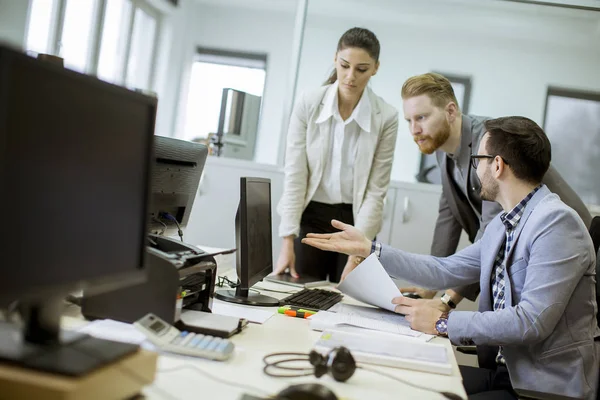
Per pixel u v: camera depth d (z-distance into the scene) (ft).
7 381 2.64
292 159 9.41
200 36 17.44
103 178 3.12
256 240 6.69
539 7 13.34
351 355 3.92
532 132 5.97
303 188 9.43
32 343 2.96
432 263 7.14
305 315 5.98
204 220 13.30
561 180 8.02
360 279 6.54
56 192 2.76
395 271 7.02
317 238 7.13
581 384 5.33
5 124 2.40
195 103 17.30
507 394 5.40
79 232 2.95
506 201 6.15
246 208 6.14
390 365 4.42
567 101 13.58
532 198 5.98
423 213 12.94
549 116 13.61
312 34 13.65
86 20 14.47
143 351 3.20
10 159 2.47
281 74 16.92
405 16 13.61
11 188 2.48
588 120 13.55
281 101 16.74
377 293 6.43
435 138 8.47
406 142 13.43
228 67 17.24
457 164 8.74
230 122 14.15
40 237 2.67
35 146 2.60
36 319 2.98
